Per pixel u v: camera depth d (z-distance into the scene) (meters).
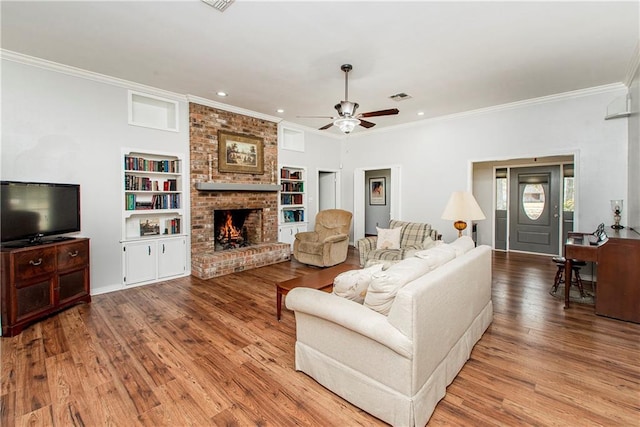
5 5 2.32
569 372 2.08
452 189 5.52
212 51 3.10
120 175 3.94
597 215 4.14
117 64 3.42
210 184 4.70
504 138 4.90
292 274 4.71
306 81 3.90
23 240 3.12
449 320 1.92
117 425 1.63
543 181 6.17
